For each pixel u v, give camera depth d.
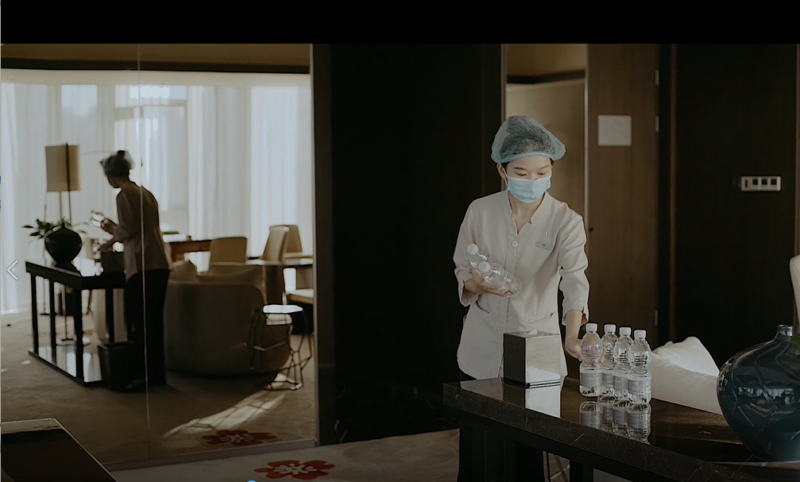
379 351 5.07
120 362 4.51
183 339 4.62
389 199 5.07
